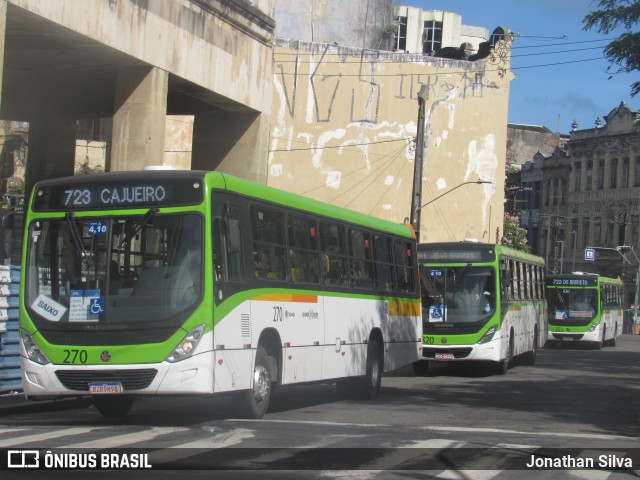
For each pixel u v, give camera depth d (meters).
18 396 15.44
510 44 43.62
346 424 12.68
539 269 31.75
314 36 44.25
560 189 84.12
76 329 11.40
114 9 18.53
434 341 23.73
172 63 20.47
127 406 13.21
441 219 42.22
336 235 15.91
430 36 65.12
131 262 11.51
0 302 15.45
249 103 23.91
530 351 29.36
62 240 11.81
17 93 24.94
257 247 12.81
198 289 11.30
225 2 22.22
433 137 42.12
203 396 11.34
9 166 46.78
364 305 16.95
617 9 18.66
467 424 13.37
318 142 41.06
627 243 76.69
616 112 78.62
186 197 11.57
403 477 8.54
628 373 26.66
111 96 24.52
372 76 41.47
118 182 11.77
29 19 16.77
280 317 13.32
